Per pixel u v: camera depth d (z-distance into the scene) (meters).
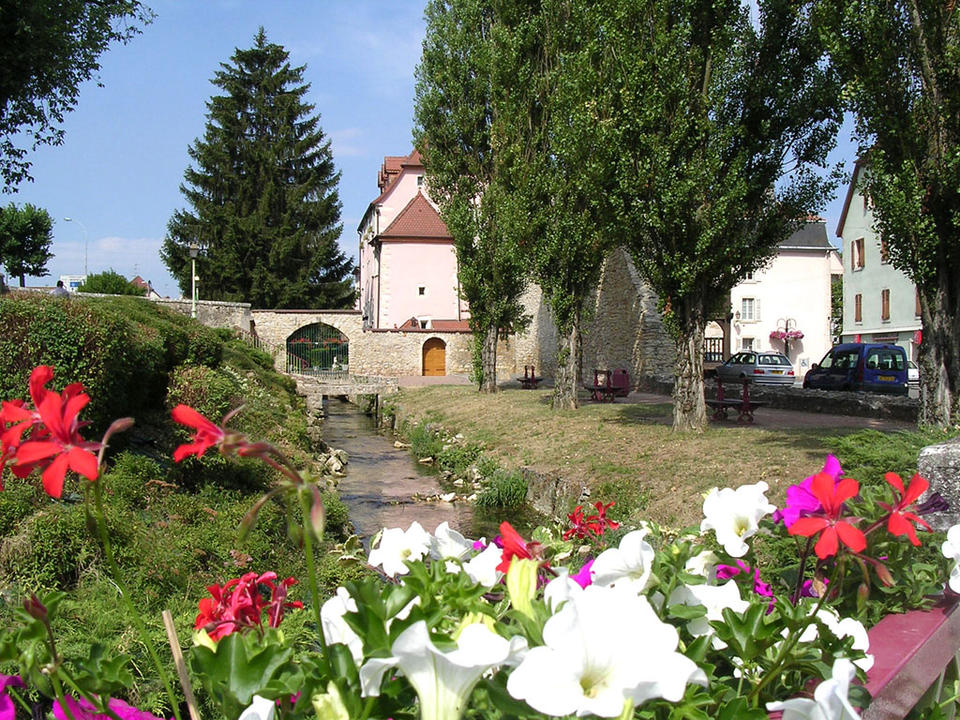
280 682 1.18
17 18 12.73
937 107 9.98
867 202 10.92
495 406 22.53
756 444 12.44
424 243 46.00
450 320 45.78
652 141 13.17
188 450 1.13
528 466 14.62
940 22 9.92
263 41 49.81
